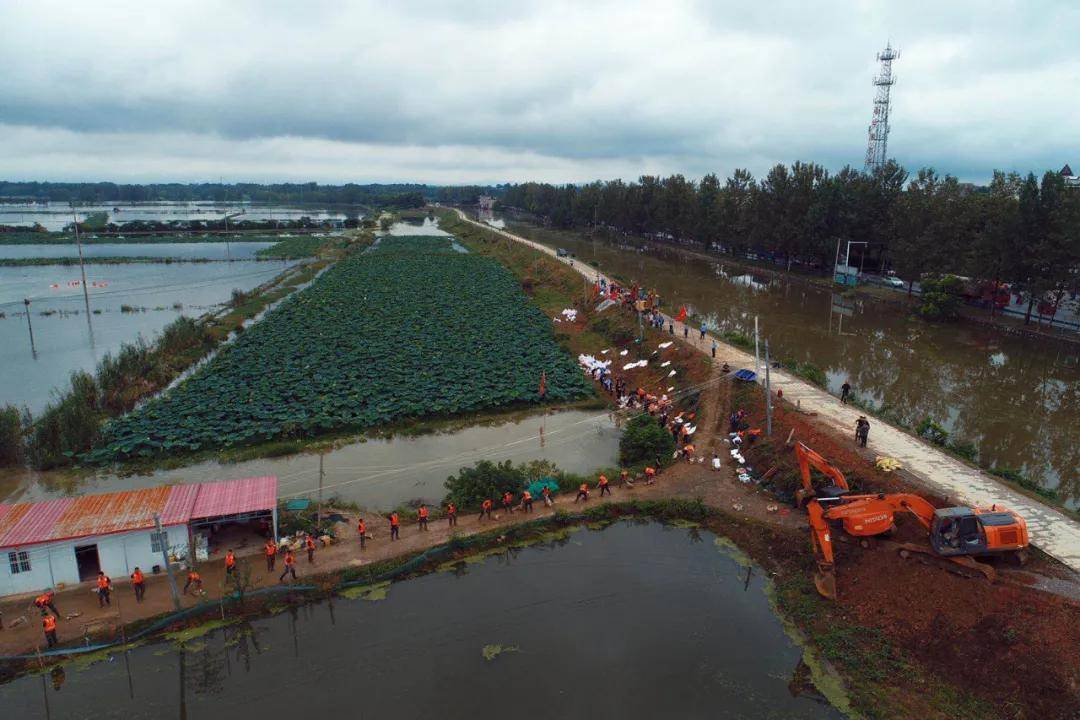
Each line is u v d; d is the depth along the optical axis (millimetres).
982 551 23578
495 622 24750
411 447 41188
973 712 19547
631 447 37906
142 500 28453
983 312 74000
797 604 25375
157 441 40500
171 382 54688
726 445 38719
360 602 26062
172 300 91562
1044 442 41094
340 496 34719
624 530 31391
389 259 122188
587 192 182125
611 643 23516
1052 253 62000
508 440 42188
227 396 47344
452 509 30641
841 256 94375
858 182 95312
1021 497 29078
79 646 23078
